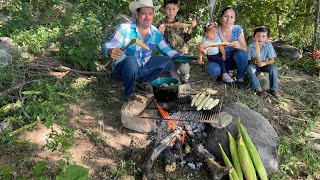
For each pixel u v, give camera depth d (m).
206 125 1.98
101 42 2.80
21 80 2.30
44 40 2.83
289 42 3.50
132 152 1.82
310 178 1.78
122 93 2.35
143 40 2.19
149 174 1.72
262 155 1.79
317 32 3.39
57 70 2.48
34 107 1.99
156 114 1.99
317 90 2.58
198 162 1.82
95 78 2.49
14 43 2.75
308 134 2.03
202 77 2.67
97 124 2.02
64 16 3.33
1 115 1.99
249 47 2.45
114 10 3.52
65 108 2.01
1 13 3.51
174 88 1.82
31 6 3.38
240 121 1.87
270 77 2.40
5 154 1.75
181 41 2.50
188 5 3.58
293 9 3.46
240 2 3.59
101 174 1.68
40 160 1.72
